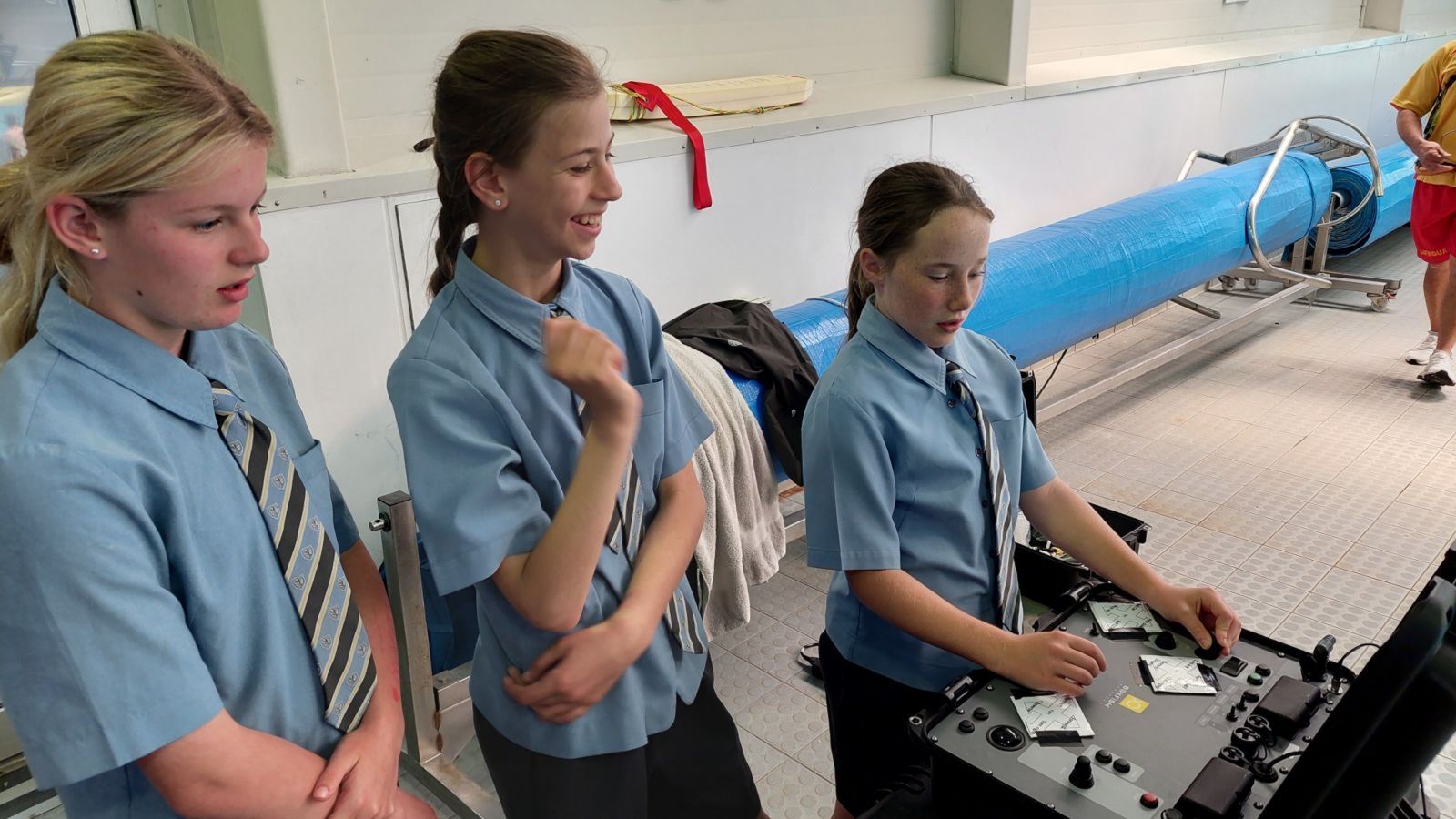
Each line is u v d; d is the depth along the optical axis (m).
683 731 1.19
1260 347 4.19
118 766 0.76
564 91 0.89
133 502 0.74
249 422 0.89
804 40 3.65
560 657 0.99
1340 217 4.41
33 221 0.74
